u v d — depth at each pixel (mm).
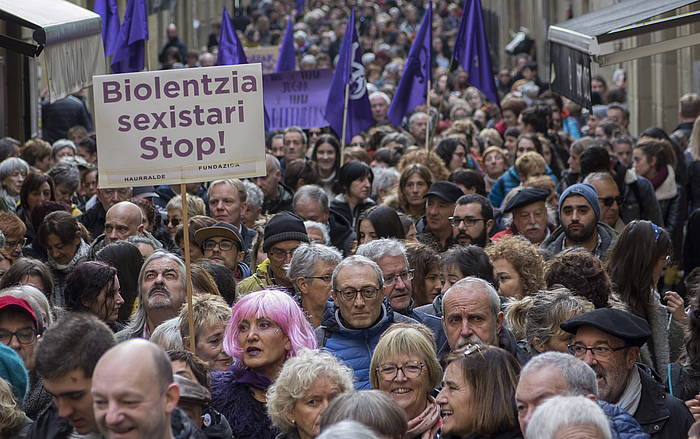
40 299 16094
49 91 20828
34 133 41406
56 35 21266
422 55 35719
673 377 15648
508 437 13125
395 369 14250
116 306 18031
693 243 26156
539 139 35000
